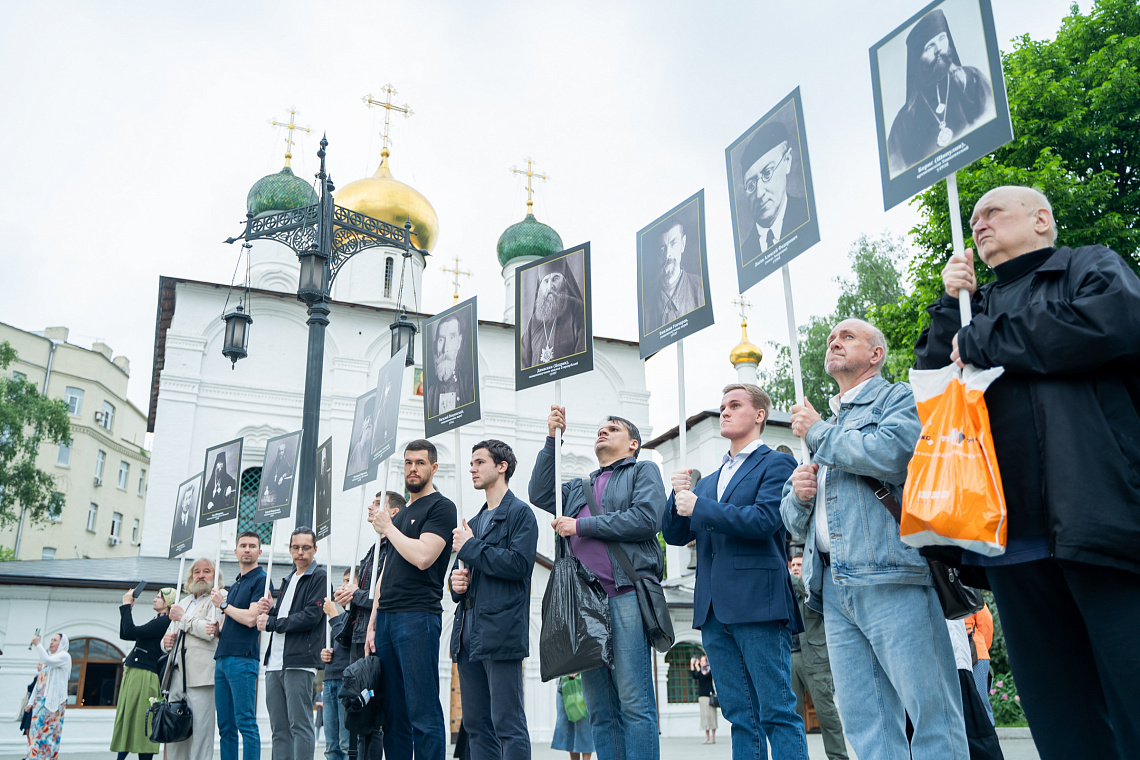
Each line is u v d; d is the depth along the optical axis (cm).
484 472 628
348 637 773
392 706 620
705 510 469
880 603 386
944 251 2056
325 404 2817
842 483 408
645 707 507
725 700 481
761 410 529
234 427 2709
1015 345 298
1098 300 284
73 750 1933
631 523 524
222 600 911
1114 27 2031
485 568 568
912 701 371
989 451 298
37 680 1323
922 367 360
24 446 3891
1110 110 1886
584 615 503
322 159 1432
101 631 2064
